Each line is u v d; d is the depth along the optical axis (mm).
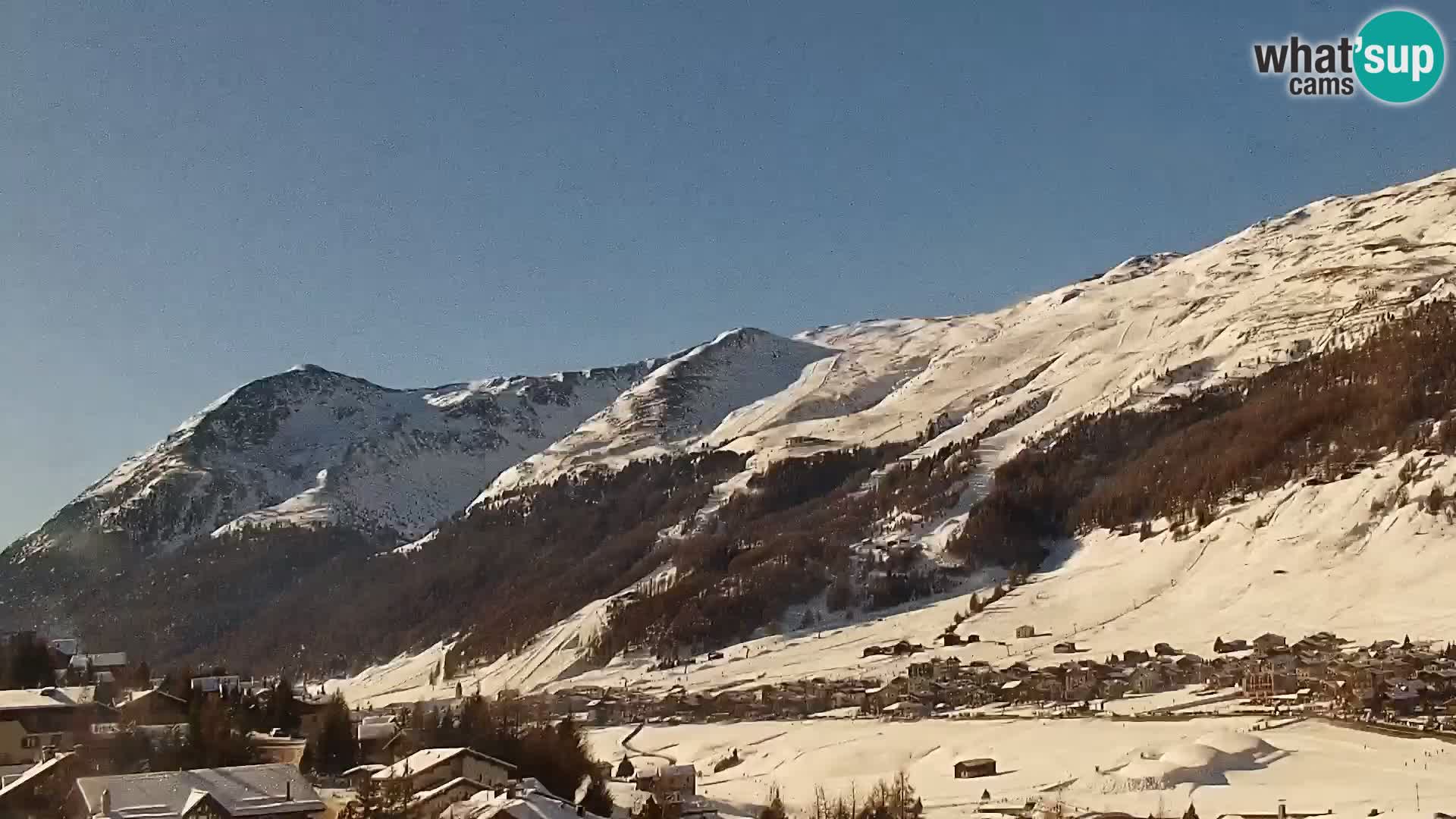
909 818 173875
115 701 187125
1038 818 170500
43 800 127000
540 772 173125
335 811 135250
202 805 117938
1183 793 180125
